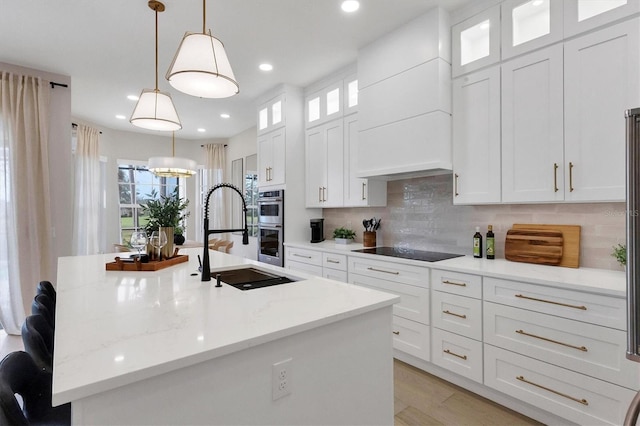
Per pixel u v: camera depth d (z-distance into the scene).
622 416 1.62
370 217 3.80
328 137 3.88
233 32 2.91
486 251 2.64
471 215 2.88
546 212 2.40
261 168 4.53
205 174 7.14
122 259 2.33
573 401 1.79
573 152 2.02
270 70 3.71
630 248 0.82
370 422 1.34
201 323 1.13
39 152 3.55
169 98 2.36
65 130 3.75
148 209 2.45
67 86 3.78
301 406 1.14
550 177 2.12
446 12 2.64
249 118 5.55
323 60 3.47
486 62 2.45
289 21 2.75
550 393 1.88
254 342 1.00
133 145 6.52
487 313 2.16
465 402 2.20
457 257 2.74
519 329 2.00
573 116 2.02
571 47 2.03
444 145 2.61
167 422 0.87
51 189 3.67
